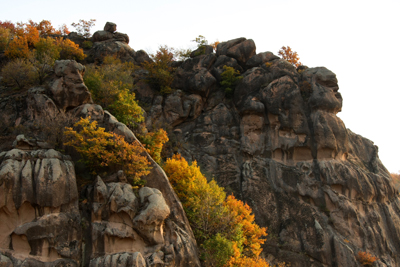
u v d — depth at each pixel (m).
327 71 47.38
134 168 27.77
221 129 45.81
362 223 38.75
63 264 22.89
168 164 33.25
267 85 46.19
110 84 37.91
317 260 35.94
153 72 48.59
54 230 23.58
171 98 46.88
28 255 22.59
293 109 44.31
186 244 26.52
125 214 25.34
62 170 25.59
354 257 35.72
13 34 53.84
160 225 25.81
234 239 29.16
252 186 40.75
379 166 46.97
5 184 23.16
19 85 35.72
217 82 50.34
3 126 30.55
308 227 37.78
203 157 43.56
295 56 56.47
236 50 52.28
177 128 46.41
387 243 38.56
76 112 31.73
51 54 45.28
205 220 29.94
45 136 28.94
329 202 39.50
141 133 34.22
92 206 25.42
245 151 43.44
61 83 32.47
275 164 42.41
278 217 38.81
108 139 29.27
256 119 44.72
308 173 41.31
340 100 46.38
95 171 28.25
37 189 23.92
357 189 40.16
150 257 24.42
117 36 58.56
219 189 32.78
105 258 23.53
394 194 44.16
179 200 30.22
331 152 42.66
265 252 36.12
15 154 24.94
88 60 53.72
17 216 23.39
